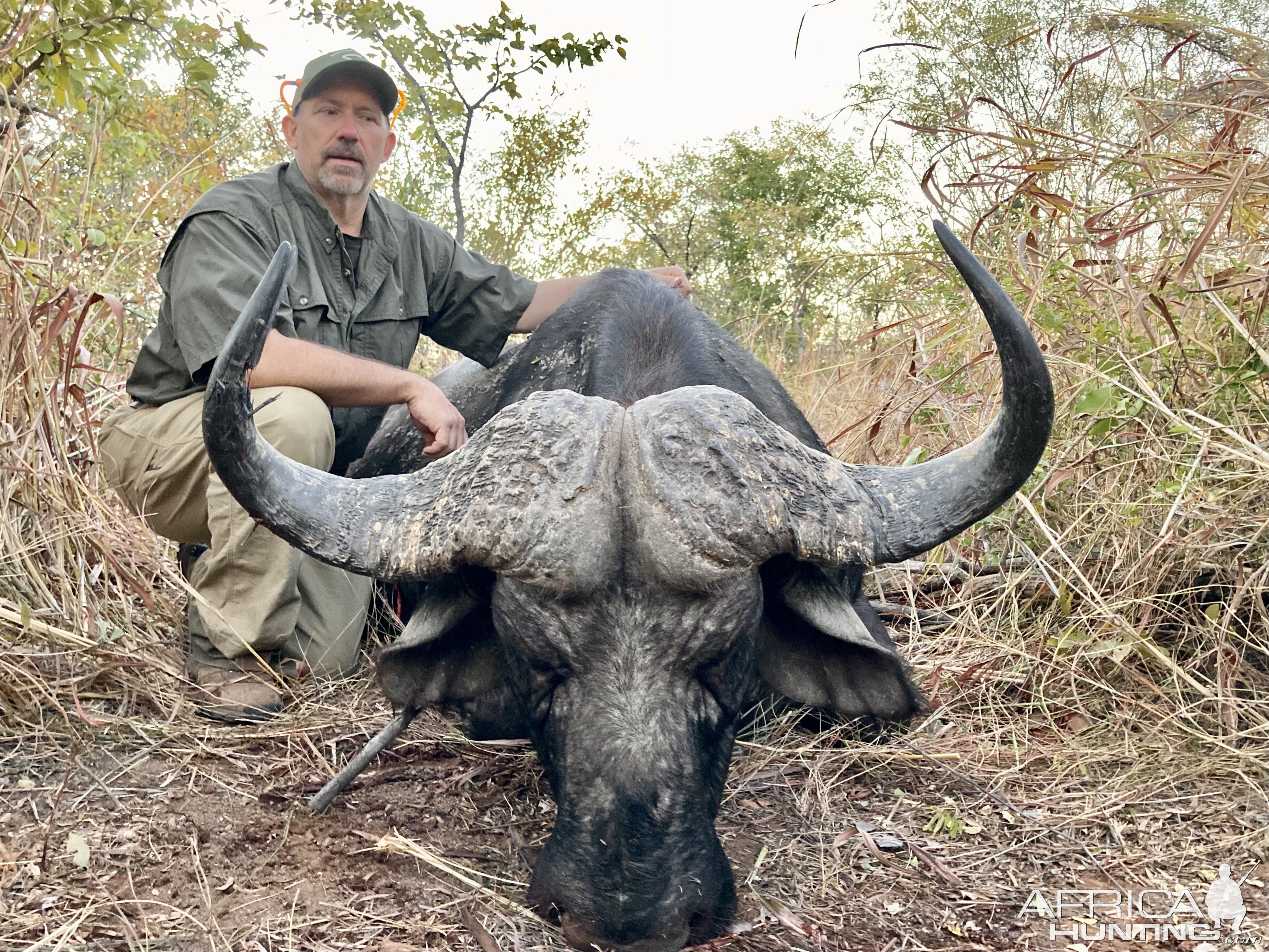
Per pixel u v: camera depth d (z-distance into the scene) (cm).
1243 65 196
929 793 154
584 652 115
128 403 222
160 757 157
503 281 227
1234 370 183
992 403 222
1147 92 216
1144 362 195
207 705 171
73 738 154
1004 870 134
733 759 163
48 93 229
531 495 113
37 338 191
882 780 158
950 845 140
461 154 365
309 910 121
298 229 198
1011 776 157
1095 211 211
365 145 201
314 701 179
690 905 109
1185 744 161
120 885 125
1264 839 137
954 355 239
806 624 133
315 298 195
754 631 126
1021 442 113
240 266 183
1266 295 186
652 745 112
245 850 135
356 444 218
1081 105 228
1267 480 178
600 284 194
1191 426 178
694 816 113
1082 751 161
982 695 181
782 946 116
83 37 206
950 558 229
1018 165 216
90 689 173
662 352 164
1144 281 204
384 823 143
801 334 380
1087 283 203
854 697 135
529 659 119
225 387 109
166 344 191
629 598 115
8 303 188
